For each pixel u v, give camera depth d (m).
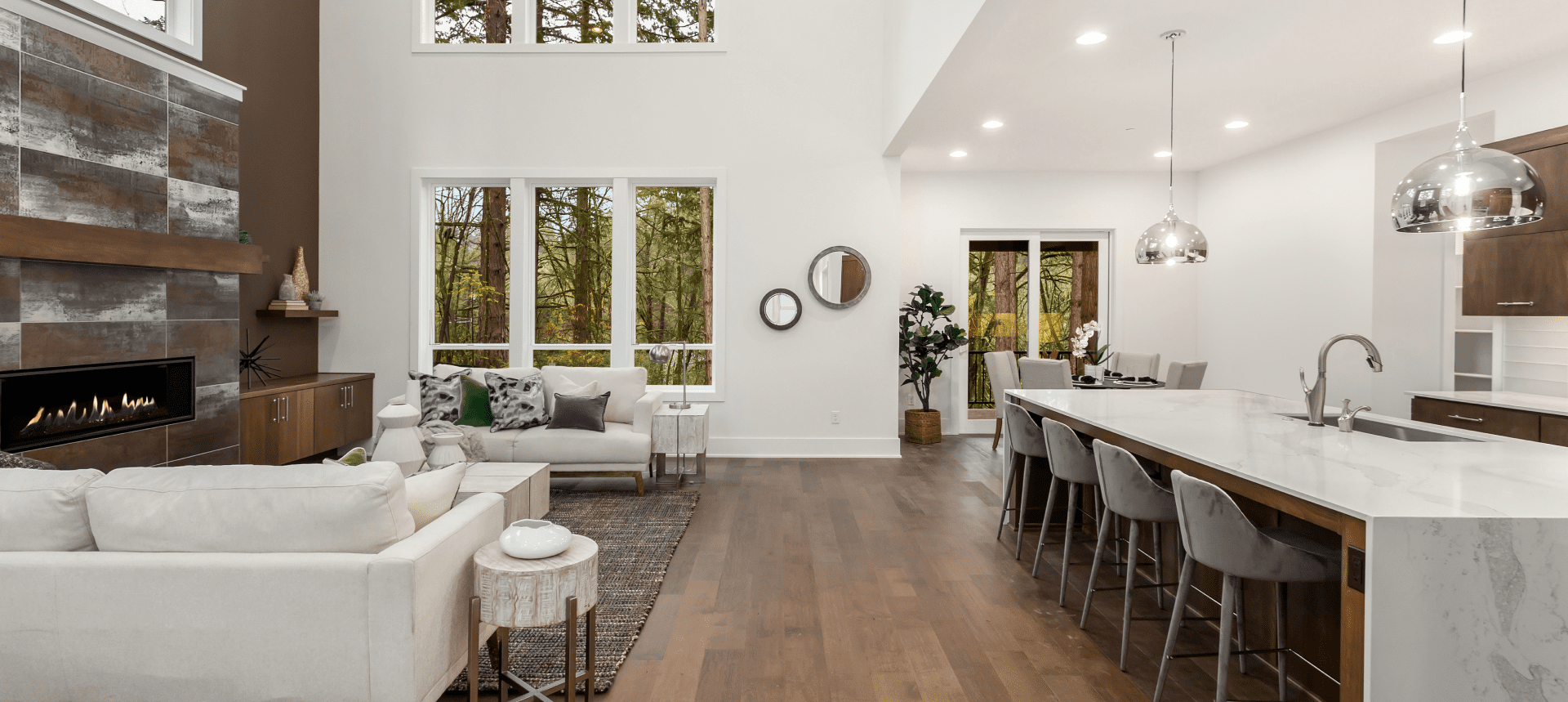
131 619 1.85
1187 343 8.02
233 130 4.82
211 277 4.62
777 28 6.57
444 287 6.66
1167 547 3.43
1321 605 2.42
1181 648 2.79
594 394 5.52
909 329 7.79
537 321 6.68
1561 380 4.73
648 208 6.72
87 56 3.82
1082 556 3.91
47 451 3.64
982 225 7.96
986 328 8.15
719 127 6.57
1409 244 5.71
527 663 2.59
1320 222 6.24
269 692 1.87
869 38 6.57
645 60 6.57
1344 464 2.36
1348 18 3.86
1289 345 6.62
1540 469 2.29
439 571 2.01
